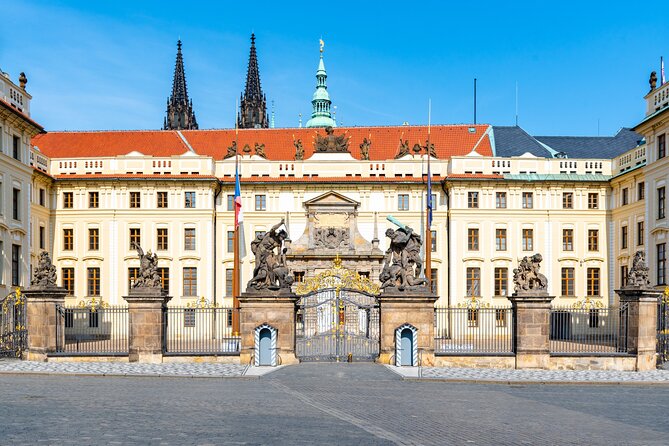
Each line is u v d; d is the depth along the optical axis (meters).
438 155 78.19
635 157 67.56
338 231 71.81
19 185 58.31
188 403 25.52
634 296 39.62
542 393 30.25
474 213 71.50
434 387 31.58
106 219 72.06
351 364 38.91
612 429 21.72
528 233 72.06
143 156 72.50
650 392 30.98
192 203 72.50
